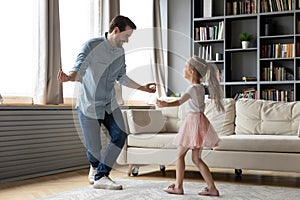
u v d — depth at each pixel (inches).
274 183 147.9
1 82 166.2
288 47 244.4
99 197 119.9
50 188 138.6
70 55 201.2
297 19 245.6
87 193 126.1
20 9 172.9
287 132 161.5
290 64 249.1
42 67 176.7
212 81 126.3
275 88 253.0
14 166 154.6
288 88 249.6
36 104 169.2
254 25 259.0
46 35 176.6
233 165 147.8
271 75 247.4
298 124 159.9
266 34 249.1
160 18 265.7
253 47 257.3
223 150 149.4
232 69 263.3
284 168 141.3
